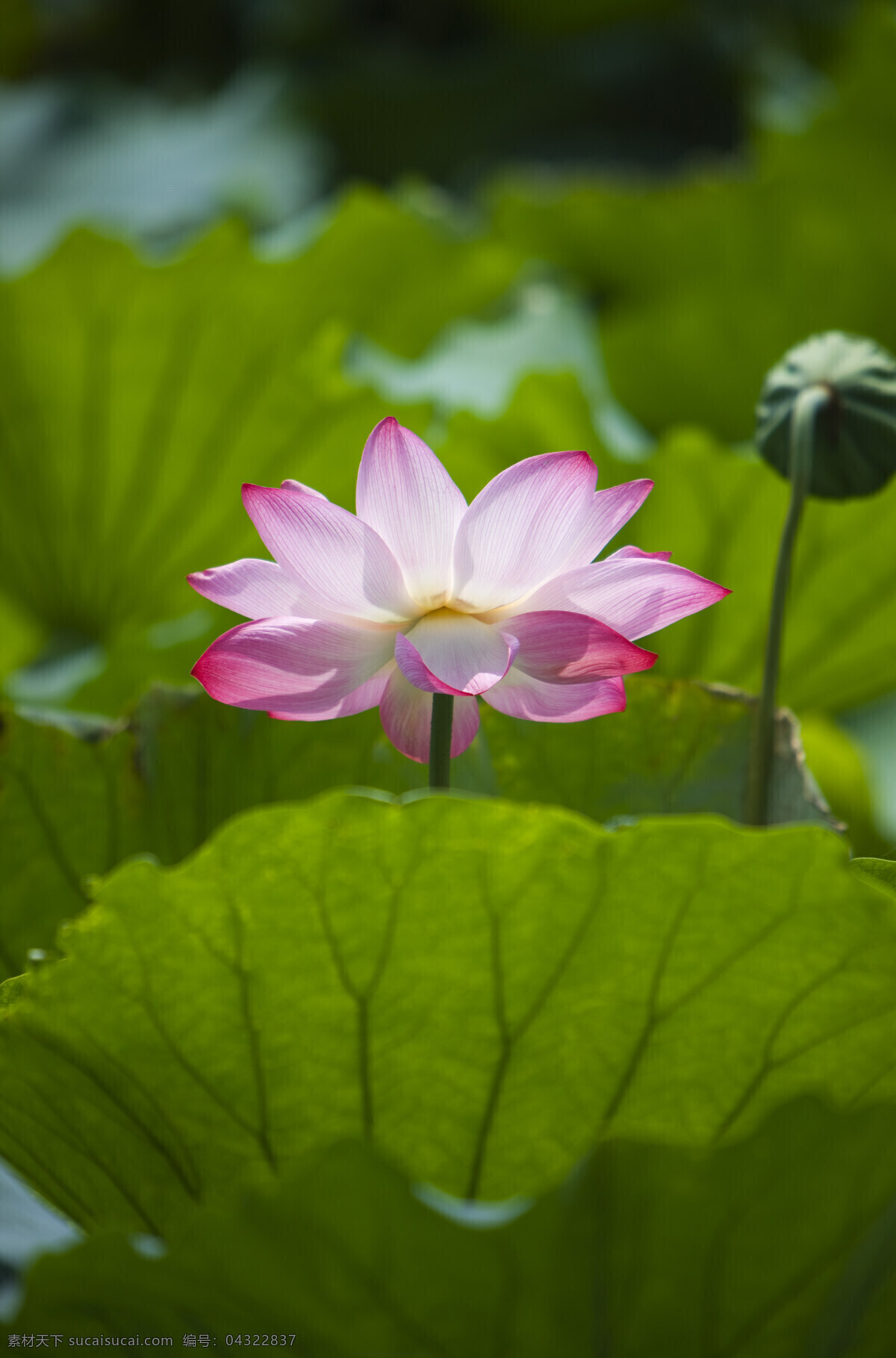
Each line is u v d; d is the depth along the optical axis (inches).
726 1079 76.1
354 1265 73.0
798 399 82.7
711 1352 74.3
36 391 124.7
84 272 120.9
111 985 75.0
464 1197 77.3
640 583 75.8
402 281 138.8
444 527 75.3
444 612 75.9
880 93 154.2
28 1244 78.8
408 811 73.6
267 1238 72.7
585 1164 72.6
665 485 106.7
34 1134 77.3
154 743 84.3
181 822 84.5
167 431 128.0
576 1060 75.9
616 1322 73.8
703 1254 73.3
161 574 131.6
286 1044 75.7
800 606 107.3
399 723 76.7
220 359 127.1
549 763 84.0
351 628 75.8
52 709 117.0
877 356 83.1
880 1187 73.0
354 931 74.6
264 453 126.0
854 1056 75.8
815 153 156.5
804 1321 74.2
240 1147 76.9
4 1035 75.5
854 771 95.3
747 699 84.0
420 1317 73.5
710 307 150.7
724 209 155.0
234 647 75.2
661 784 84.0
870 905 73.9
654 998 75.3
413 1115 76.5
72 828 83.7
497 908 74.5
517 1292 73.3
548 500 75.1
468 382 133.1
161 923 74.4
